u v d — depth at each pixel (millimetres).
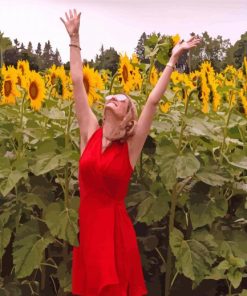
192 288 3000
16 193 3154
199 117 3027
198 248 2945
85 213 2711
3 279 3240
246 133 3514
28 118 3471
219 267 2859
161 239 3344
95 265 2662
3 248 3080
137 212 3217
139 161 3248
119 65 3506
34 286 3275
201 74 3244
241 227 3271
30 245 3027
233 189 3180
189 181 3160
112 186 2666
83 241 2723
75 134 3268
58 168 3088
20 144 3250
